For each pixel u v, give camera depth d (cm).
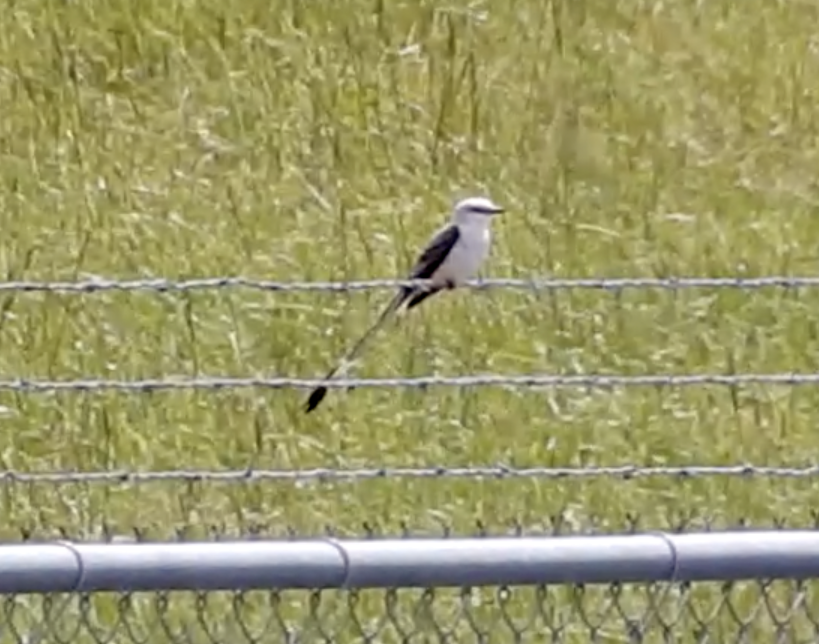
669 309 1459
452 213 1394
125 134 1736
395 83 1836
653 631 972
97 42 1864
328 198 1655
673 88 1870
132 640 903
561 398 1330
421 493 1196
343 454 1260
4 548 657
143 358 1371
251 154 1719
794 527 1126
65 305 1446
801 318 1461
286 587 668
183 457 1260
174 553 661
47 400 1323
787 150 1784
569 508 1170
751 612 919
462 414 1306
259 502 1185
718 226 1628
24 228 1569
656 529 1144
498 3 1966
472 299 1453
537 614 911
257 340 1411
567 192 1677
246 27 1894
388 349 1391
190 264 1516
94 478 866
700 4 1995
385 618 910
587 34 1941
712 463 1255
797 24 1983
